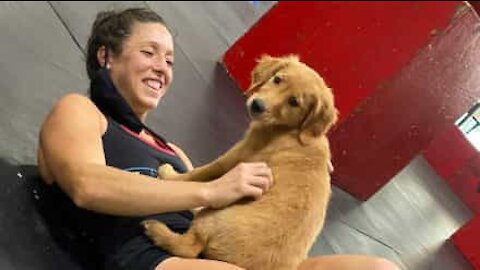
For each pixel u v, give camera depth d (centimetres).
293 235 182
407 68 324
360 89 337
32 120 269
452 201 302
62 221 218
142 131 225
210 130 341
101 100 215
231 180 186
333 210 318
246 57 396
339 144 334
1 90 276
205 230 187
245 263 181
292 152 189
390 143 332
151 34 225
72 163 190
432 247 286
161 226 192
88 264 210
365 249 296
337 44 359
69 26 353
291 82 190
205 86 379
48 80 301
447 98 315
